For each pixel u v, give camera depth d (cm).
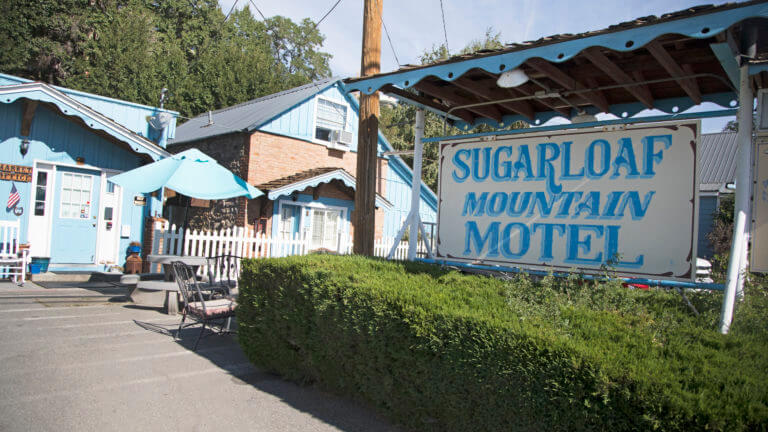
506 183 534
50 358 548
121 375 509
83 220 1211
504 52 429
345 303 414
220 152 1548
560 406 278
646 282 438
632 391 250
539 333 303
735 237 350
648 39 354
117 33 2505
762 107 408
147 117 1341
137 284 857
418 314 359
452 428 345
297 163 1553
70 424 388
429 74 488
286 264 496
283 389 490
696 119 430
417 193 616
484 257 543
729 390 236
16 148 1121
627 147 463
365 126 651
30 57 2405
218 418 416
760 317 357
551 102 585
